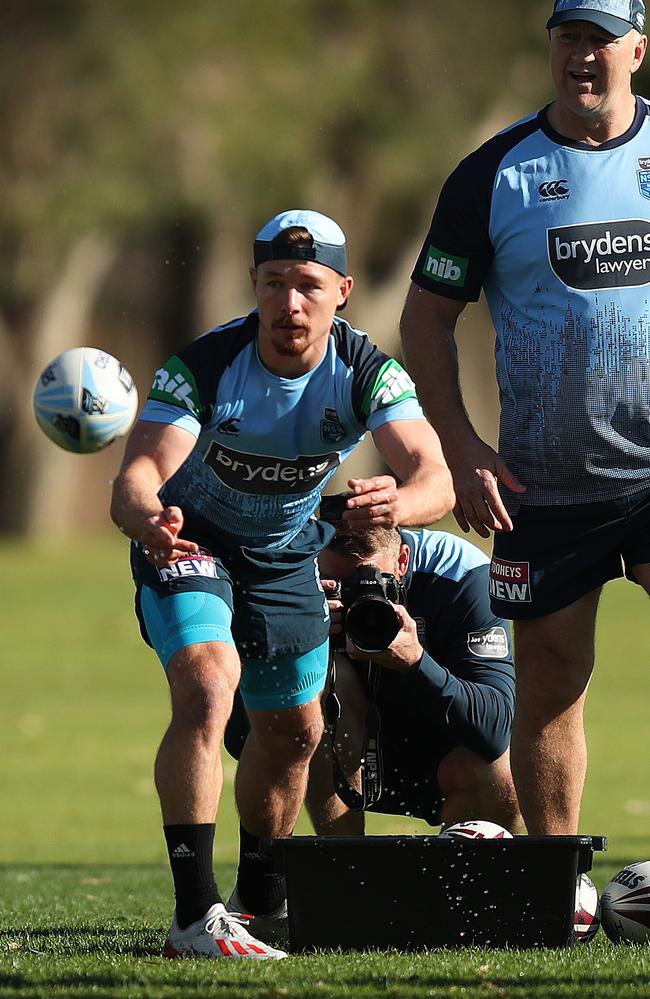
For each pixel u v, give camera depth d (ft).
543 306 61.52
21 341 394.73
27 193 343.67
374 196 372.38
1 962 51.39
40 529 421.59
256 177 345.51
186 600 56.13
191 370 56.65
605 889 57.62
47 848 115.34
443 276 63.62
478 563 72.02
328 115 348.18
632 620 270.67
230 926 53.16
